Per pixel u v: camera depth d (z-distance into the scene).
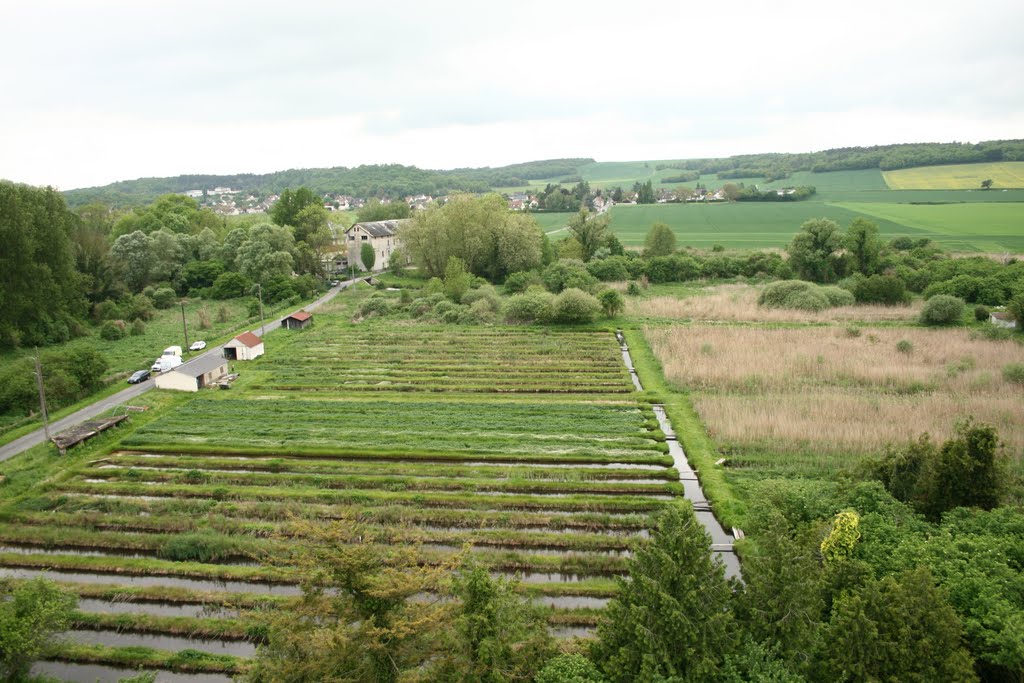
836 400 54.41
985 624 23.14
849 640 21.23
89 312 94.75
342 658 20.03
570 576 33.88
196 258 126.19
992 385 57.25
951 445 33.66
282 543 32.56
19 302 73.75
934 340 72.06
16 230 73.06
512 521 38.38
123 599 31.75
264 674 20.70
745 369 63.59
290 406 58.50
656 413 56.88
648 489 42.47
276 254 115.12
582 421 54.19
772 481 39.31
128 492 42.50
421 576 21.78
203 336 85.31
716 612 21.50
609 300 90.19
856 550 28.55
